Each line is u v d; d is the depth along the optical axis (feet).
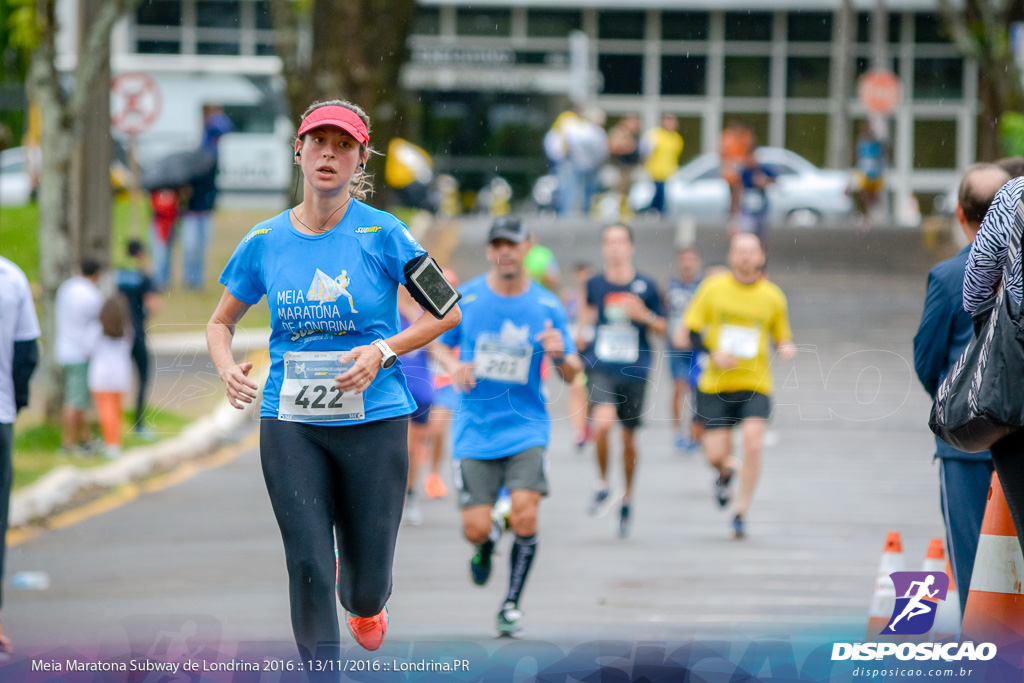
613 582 91.66
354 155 50.11
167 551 103.19
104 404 144.87
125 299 147.33
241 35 428.15
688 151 446.60
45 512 118.52
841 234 270.46
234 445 165.17
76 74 152.15
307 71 224.12
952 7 245.45
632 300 109.50
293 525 49.73
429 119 380.99
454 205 373.20
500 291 78.43
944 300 57.62
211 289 213.87
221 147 362.53
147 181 233.35
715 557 101.09
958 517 57.21
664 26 441.27
